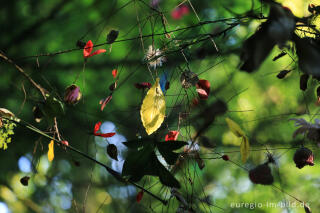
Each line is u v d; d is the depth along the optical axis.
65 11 4.77
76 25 4.75
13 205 4.04
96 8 4.59
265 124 3.08
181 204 1.32
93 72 4.59
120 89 3.89
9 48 4.65
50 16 4.73
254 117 3.24
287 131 3.13
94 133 1.43
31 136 4.29
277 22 0.89
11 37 4.71
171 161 1.16
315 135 1.20
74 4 4.71
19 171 4.26
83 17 4.70
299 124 1.22
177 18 2.53
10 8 4.82
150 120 1.19
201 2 3.08
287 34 0.89
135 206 1.88
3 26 4.74
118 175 1.31
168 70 1.53
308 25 1.19
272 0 1.08
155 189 1.85
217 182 3.82
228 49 1.92
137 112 1.55
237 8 3.31
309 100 1.90
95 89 4.55
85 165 3.96
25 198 4.05
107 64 4.46
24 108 4.21
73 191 3.86
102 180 3.85
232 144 2.97
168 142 1.17
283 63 3.04
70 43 4.70
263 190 3.61
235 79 3.36
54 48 4.71
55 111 1.39
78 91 1.48
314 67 0.92
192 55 1.52
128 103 3.93
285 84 3.06
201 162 1.41
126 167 1.17
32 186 4.01
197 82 1.37
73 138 3.90
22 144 4.31
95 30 4.28
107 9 4.25
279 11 0.92
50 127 1.47
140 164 1.16
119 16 4.12
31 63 3.86
